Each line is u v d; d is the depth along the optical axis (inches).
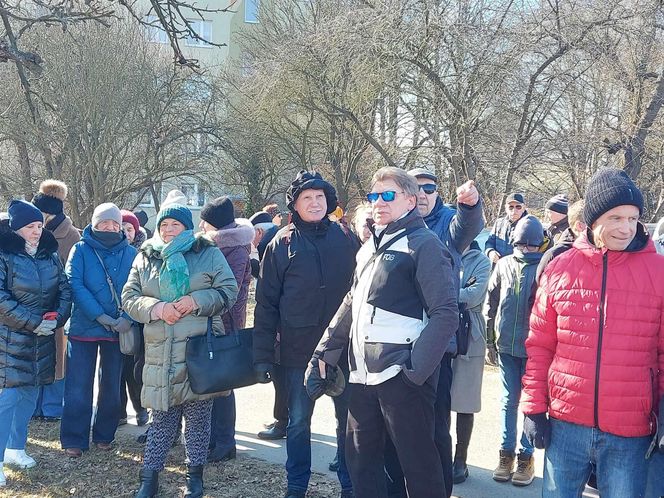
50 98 693.3
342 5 748.0
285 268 162.6
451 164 610.2
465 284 179.0
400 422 125.5
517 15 550.6
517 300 182.7
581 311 115.1
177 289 165.0
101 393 201.8
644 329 111.7
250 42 950.4
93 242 196.7
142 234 272.2
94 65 713.0
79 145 749.9
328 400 269.7
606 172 115.9
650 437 113.3
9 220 177.6
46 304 178.7
